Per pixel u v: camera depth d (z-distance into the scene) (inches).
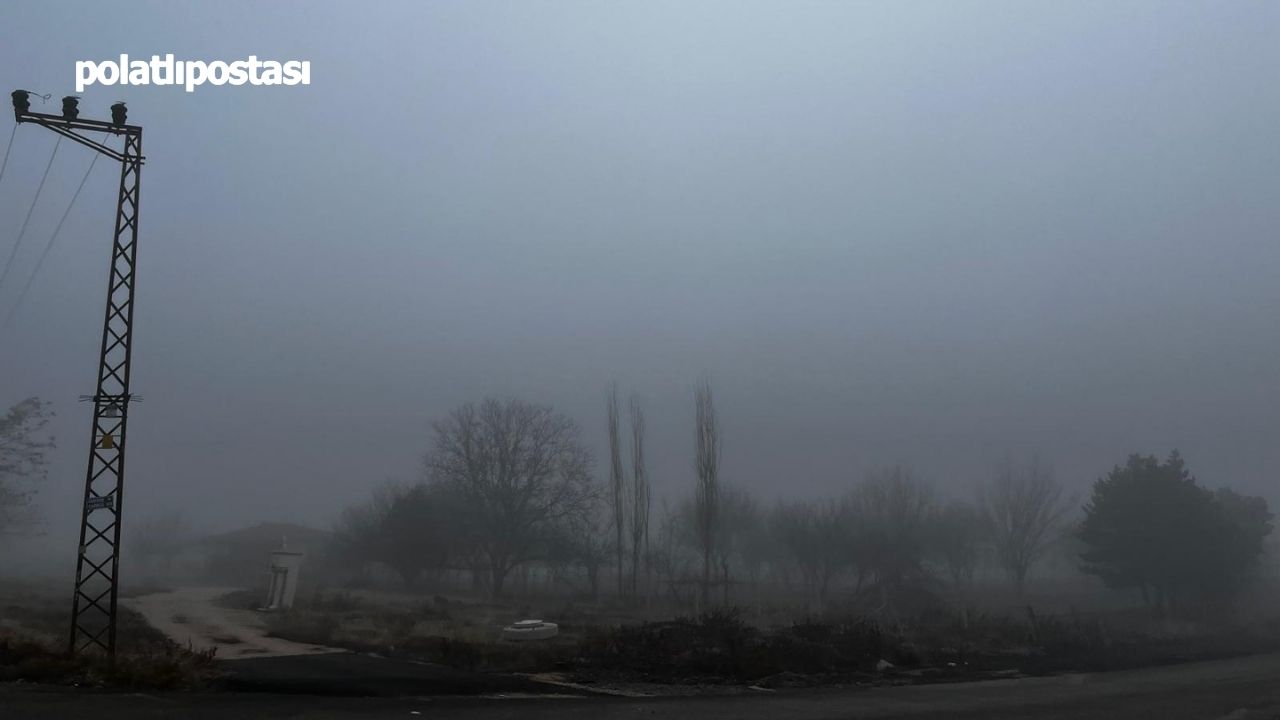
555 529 2728.8
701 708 721.6
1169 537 2142.0
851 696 829.2
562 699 762.2
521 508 2733.8
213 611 1705.2
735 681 929.5
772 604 2126.0
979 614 1867.6
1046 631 1430.9
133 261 880.9
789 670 1001.5
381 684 783.1
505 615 1744.6
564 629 1417.3
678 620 1182.3
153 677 738.8
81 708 613.9
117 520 836.0
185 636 1222.3
